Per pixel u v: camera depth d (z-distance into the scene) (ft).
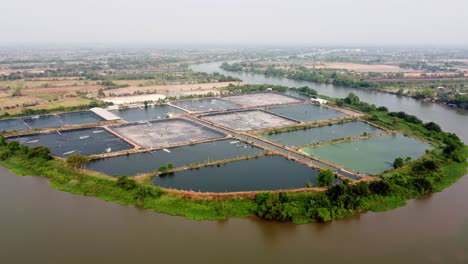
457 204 337.72
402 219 310.24
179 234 286.46
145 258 255.91
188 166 406.00
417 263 253.24
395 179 364.38
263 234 288.30
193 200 326.03
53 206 327.06
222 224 300.81
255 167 412.57
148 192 336.29
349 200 319.68
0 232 285.64
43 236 281.13
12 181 377.91
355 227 298.35
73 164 394.32
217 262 252.62
